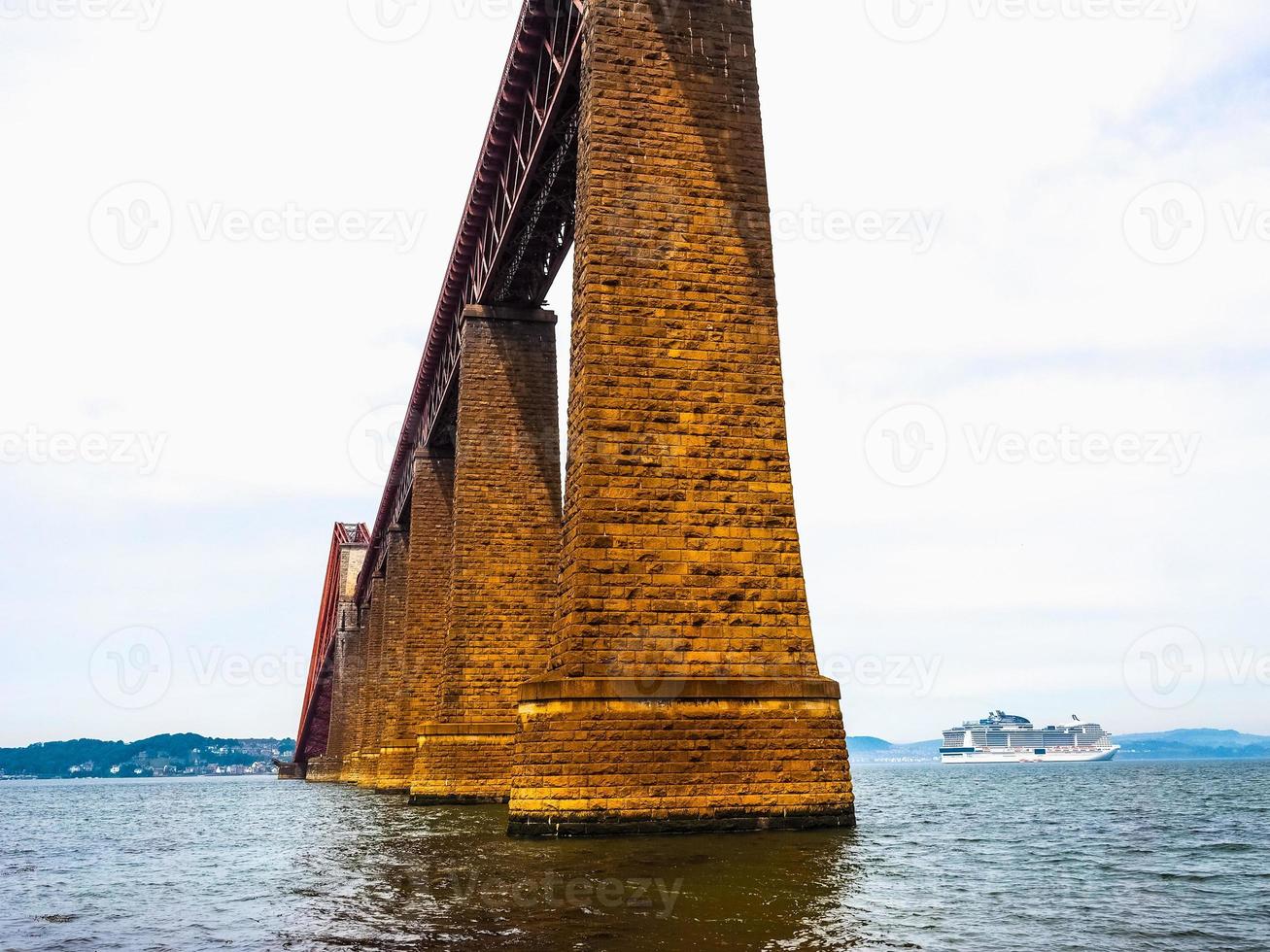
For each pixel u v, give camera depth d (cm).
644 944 1093
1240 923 1299
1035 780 10894
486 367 4081
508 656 3891
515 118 3519
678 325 2319
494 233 3909
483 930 1209
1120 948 1130
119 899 1798
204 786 17300
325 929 1280
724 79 2491
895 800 5534
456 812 3475
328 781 11656
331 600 11975
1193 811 4100
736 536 2247
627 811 2050
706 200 2408
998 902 1429
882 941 1116
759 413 2322
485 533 3953
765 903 1328
